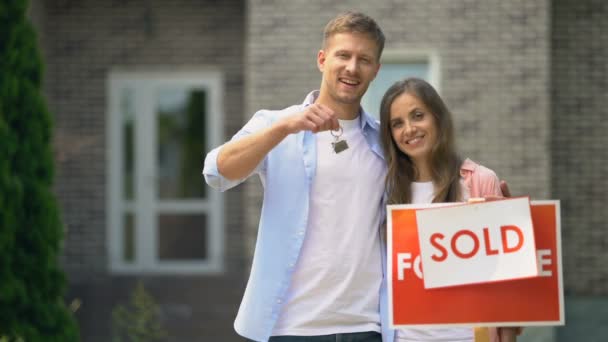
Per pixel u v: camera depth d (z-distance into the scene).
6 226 4.94
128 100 11.66
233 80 11.58
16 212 5.05
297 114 3.24
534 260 3.24
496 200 3.30
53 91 11.56
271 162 3.60
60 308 5.29
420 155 3.59
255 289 3.58
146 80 11.62
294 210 3.55
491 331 3.55
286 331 3.54
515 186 9.23
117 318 6.96
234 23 11.56
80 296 10.16
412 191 3.64
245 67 11.57
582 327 8.60
